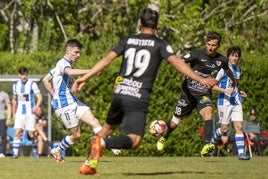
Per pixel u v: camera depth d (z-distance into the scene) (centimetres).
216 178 2727
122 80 2661
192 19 7244
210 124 3894
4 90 6109
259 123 6025
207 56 3875
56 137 6178
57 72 3831
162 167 3456
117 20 7656
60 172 3017
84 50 7219
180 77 6153
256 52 7400
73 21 7644
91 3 7762
